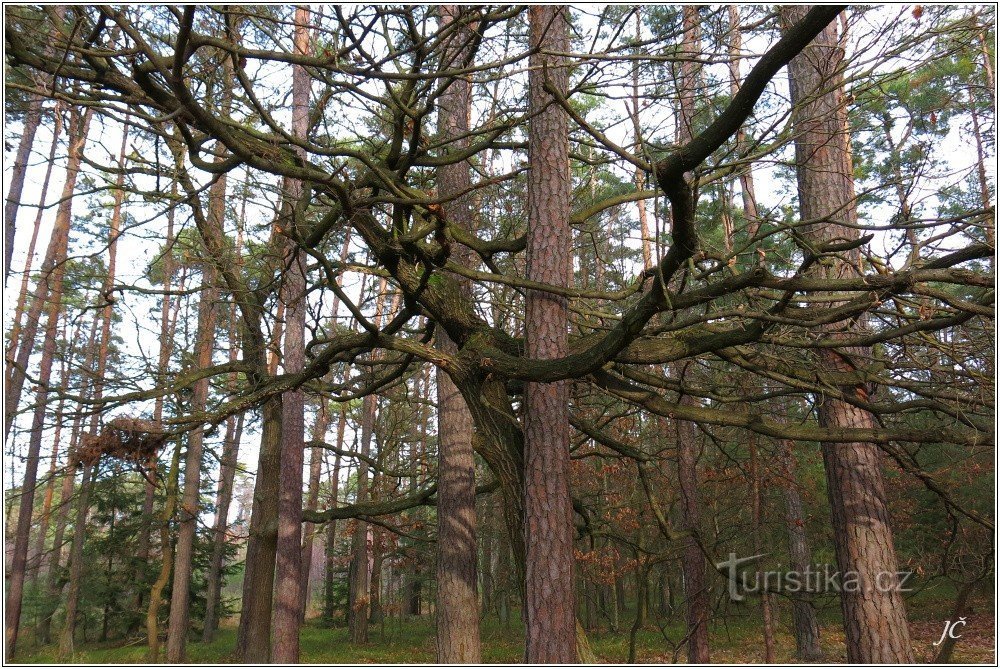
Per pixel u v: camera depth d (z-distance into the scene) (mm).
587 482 14281
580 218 6492
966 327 5828
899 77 5781
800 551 13211
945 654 7617
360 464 18703
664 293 4320
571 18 6453
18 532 14633
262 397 7148
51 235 12273
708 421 5840
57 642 24859
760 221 5676
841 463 6734
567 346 6137
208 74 6805
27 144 9219
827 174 7238
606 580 14719
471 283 9812
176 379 9680
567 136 6496
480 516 21016
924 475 6609
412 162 6793
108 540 24859
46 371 12672
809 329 6086
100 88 5918
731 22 6348
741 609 19922
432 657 16797
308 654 18125
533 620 5359
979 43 5812
